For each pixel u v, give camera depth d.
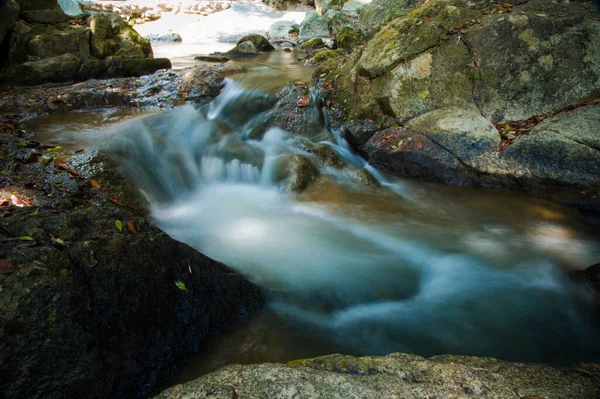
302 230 4.88
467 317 3.59
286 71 9.57
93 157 5.07
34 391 2.07
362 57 6.84
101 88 7.59
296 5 20.59
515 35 5.86
